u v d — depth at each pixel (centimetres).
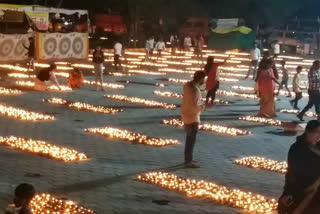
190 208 976
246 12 7444
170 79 3375
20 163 1235
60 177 1136
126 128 1738
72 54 3897
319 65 1969
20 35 3484
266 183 1176
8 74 3148
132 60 4769
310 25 7431
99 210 938
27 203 662
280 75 4194
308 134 716
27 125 1697
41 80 2534
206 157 1392
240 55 6156
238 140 1633
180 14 7144
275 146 1576
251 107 2347
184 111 1262
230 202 1012
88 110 2045
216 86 2255
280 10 7462
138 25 6650
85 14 3988
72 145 1451
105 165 1257
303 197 717
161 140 1541
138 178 1142
